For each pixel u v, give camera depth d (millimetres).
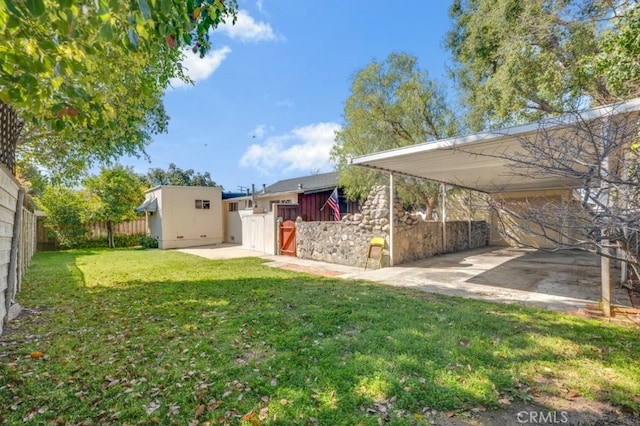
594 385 2246
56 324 3662
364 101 11547
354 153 11906
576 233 2596
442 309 4055
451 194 13289
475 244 12812
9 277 3887
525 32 7422
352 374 2424
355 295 4898
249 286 5680
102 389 2291
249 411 2023
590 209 2148
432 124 11398
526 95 7973
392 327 3391
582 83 7043
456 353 2740
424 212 14406
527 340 3012
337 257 8938
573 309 4062
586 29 6824
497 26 8031
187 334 3301
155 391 2254
